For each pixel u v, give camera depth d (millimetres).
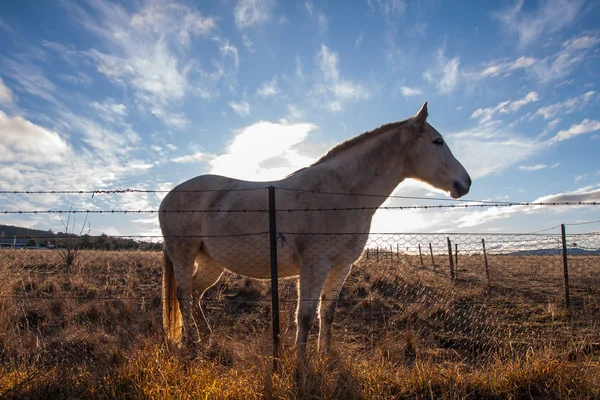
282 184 5008
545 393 3545
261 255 4875
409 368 4145
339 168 5043
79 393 3445
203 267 5828
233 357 4238
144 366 3699
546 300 9117
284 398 3244
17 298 6762
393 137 5207
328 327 4848
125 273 11977
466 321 6977
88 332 5379
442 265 19344
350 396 3406
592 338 5160
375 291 9883
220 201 5188
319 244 4609
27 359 4176
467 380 3707
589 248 7688
